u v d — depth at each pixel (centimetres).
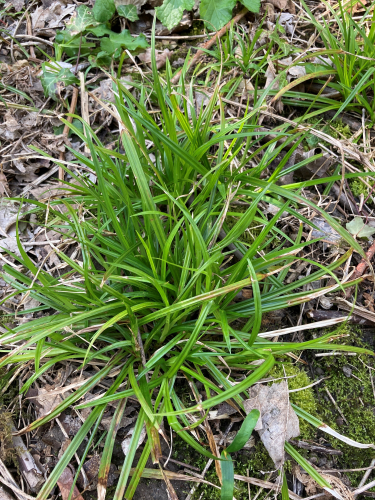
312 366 47
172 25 62
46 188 57
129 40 63
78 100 62
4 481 41
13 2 73
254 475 41
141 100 49
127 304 37
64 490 40
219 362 43
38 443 43
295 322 48
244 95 60
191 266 42
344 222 54
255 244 39
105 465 37
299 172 56
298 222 53
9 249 53
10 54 68
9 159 58
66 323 37
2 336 40
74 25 64
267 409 41
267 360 36
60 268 50
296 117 60
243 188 48
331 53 52
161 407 39
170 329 42
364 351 39
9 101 63
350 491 40
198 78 63
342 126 59
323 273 44
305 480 41
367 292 49
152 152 54
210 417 42
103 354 44
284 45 58
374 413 44
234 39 64
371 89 60
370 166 53
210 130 48
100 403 37
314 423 41
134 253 45
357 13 67
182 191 46
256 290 35
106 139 59
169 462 42
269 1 68
